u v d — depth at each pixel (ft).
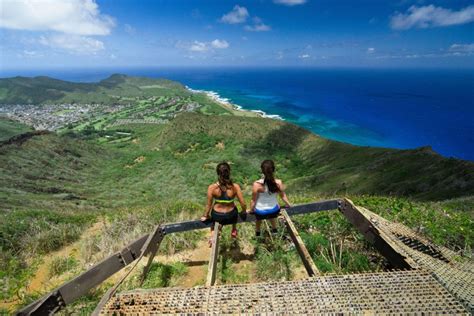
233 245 14.74
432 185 102.32
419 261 8.52
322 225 15.38
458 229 14.53
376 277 7.56
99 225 24.06
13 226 22.06
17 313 7.48
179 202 31.17
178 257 14.75
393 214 17.03
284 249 13.47
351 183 138.10
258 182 12.55
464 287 7.45
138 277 12.37
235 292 7.30
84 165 257.55
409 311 6.38
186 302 7.08
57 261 16.11
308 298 6.90
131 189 187.01
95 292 11.58
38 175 204.44
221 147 285.64
